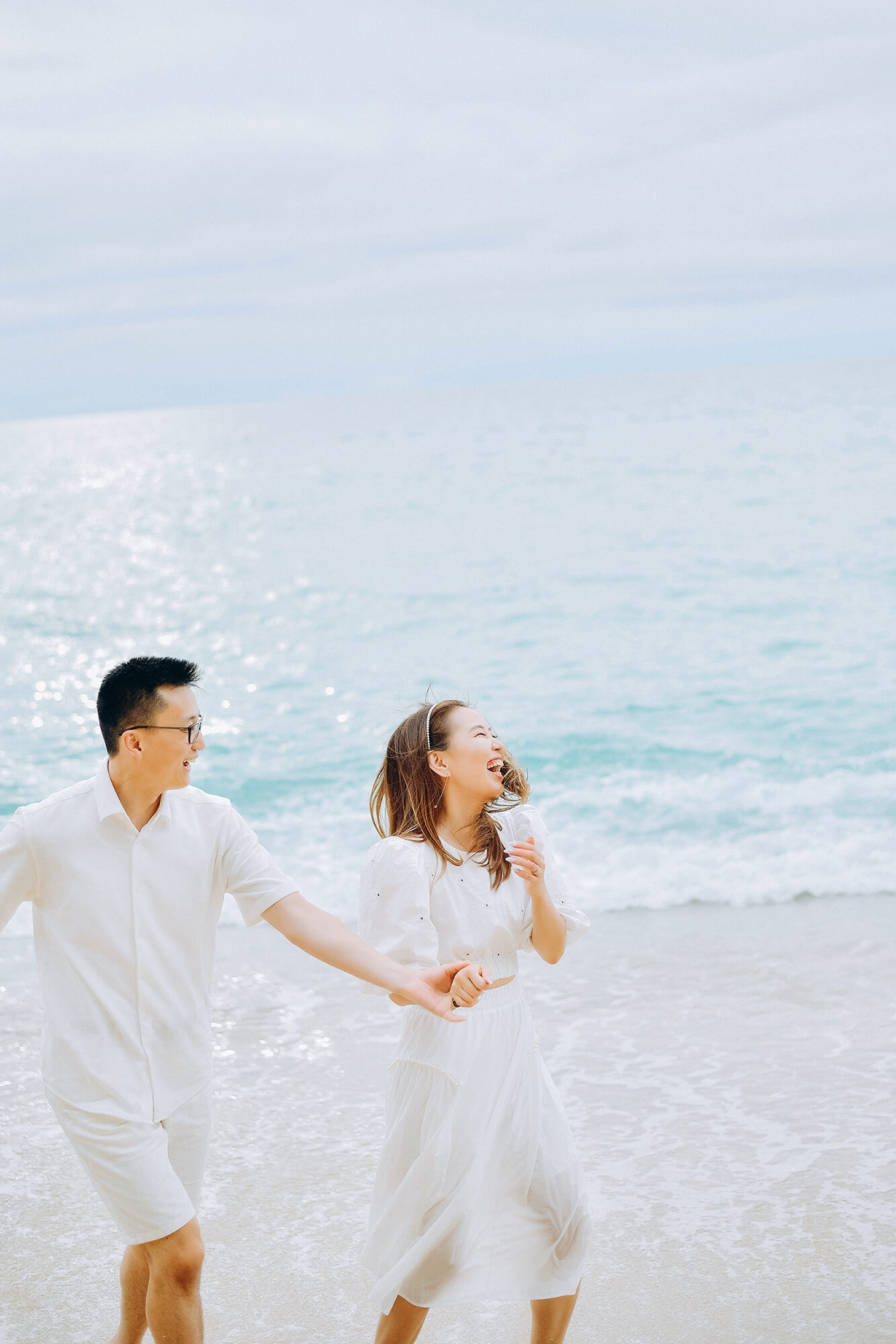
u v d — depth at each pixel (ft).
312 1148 13.39
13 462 214.48
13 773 34.40
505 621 53.26
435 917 9.00
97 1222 12.01
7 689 44.62
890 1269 10.51
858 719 34.91
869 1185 11.94
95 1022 8.36
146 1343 9.88
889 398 187.01
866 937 19.25
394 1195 8.67
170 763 8.38
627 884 22.72
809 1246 10.93
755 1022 16.16
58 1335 10.05
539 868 8.84
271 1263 11.12
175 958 8.61
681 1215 11.57
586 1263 10.81
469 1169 8.48
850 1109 13.56
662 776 30.71
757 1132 13.16
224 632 54.60
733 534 72.28
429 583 63.87
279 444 214.07
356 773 32.76
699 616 50.98
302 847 26.66
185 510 111.45
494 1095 8.68
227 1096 14.76
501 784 9.32
